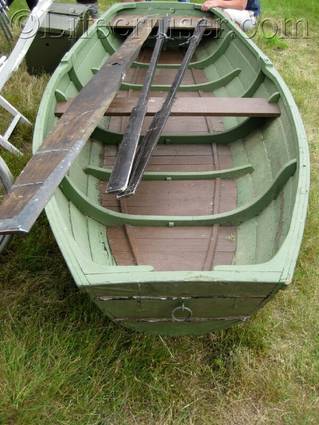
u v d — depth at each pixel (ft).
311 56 20.56
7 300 9.04
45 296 9.14
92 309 8.73
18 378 7.45
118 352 8.13
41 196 6.11
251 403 7.77
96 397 7.52
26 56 15.66
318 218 11.47
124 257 8.36
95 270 6.23
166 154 11.03
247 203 8.97
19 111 14.32
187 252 8.52
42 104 9.81
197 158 10.94
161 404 7.57
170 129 11.80
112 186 7.42
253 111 10.27
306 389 8.07
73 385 7.54
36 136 8.86
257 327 8.73
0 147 12.62
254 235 8.55
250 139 11.00
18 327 8.43
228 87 13.15
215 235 8.75
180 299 6.54
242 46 13.35
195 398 7.71
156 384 7.76
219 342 8.48
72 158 7.18
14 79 15.65
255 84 11.80
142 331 7.51
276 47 20.99
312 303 9.59
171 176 10.17
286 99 10.00
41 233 10.25
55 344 8.04
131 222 8.86
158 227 8.91
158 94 13.21
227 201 9.69
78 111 8.96
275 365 8.36
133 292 6.34
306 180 7.79
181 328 7.39
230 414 7.61
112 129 11.96
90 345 8.01
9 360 7.73
